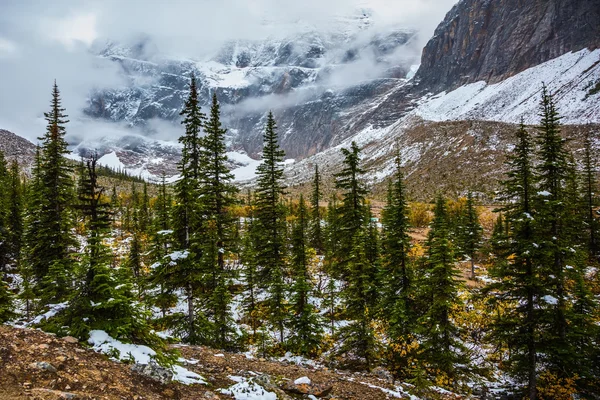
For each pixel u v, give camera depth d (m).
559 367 18.70
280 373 13.99
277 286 22.42
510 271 17.95
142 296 26.80
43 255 25.20
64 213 26.83
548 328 18.66
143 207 67.38
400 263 22.81
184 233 19.67
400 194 23.78
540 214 17.09
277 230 31.05
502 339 18.53
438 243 19.84
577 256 18.62
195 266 18.05
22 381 7.12
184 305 29.70
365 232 27.23
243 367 13.73
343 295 22.36
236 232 40.25
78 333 9.53
